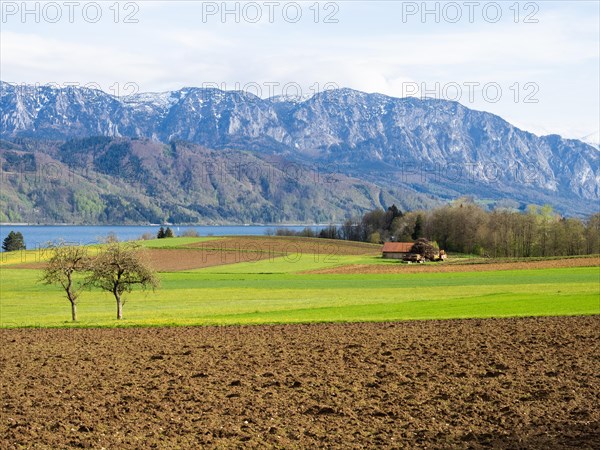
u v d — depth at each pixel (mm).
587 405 25969
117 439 22562
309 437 22734
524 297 67625
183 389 29750
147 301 76312
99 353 40219
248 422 24578
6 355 39938
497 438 22281
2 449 21609
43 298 80938
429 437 22531
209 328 51094
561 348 38719
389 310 60688
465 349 39031
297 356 37875
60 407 26844
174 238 175000
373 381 30672
